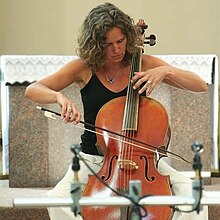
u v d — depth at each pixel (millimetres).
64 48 13258
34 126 8727
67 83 6332
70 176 6094
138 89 6098
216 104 9234
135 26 6172
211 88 9180
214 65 8773
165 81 6539
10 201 7648
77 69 6305
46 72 8539
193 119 8859
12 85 8555
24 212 7309
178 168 8875
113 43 5965
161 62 6504
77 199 3637
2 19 13328
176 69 6184
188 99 8836
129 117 5902
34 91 6105
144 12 13062
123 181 5516
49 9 13234
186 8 13000
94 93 6230
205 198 3842
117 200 3662
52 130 8789
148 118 5973
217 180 9461
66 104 5820
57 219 5832
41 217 7320
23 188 8680
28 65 8531
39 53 13289
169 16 13023
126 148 5738
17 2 13328
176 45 13039
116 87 6223
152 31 13047
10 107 8672
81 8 13227
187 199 3672
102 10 6070
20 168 8742
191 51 13008
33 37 13320
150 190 5449
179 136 8844
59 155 8844
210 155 8938
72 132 8828
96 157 6168
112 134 5875
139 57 6273
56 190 5988
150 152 5711
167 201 3658
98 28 5945
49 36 13273
